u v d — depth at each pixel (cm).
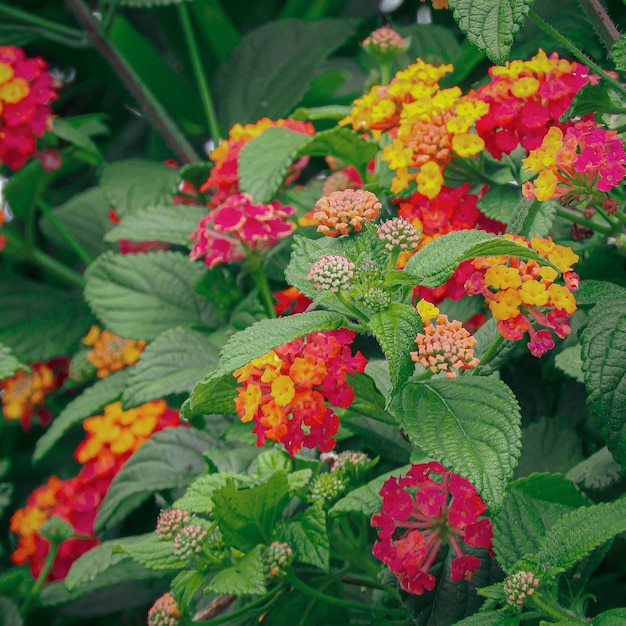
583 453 62
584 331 53
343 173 67
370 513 53
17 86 69
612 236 58
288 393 50
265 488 53
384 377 56
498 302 52
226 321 67
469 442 49
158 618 54
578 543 49
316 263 50
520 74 57
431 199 58
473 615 50
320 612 56
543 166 53
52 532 68
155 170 73
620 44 53
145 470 64
